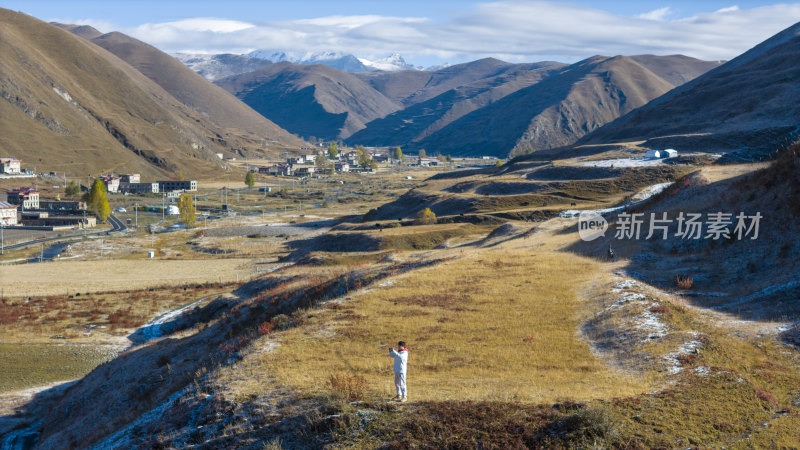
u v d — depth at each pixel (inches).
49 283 4138.8
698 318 1143.6
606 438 601.6
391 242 4407.0
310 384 864.9
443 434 646.5
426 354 1007.6
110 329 3009.4
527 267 1808.6
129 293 3831.2
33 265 4958.2
